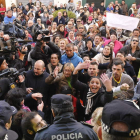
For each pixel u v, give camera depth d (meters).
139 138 1.20
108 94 2.09
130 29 5.97
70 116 1.63
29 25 5.88
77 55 4.14
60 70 3.71
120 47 5.18
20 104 2.39
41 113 2.59
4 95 2.72
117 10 13.10
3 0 13.45
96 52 4.93
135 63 4.51
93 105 2.63
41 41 3.60
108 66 3.83
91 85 2.61
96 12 11.41
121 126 1.15
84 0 14.34
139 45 5.07
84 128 1.60
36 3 12.31
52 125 1.63
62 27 6.60
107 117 1.21
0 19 10.26
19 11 11.30
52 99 1.72
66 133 1.55
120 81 3.20
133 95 2.72
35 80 3.21
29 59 4.20
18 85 2.83
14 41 3.42
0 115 1.66
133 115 1.14
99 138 1.70
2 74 2.74
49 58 3.87
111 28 6.62
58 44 4.77
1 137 1.33
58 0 13.76
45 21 9.95
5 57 3.54
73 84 2.85
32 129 1.88
